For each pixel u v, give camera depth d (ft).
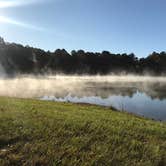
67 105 63.87
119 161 26.50
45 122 36.83
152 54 572.51
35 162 25.17
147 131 37.60
